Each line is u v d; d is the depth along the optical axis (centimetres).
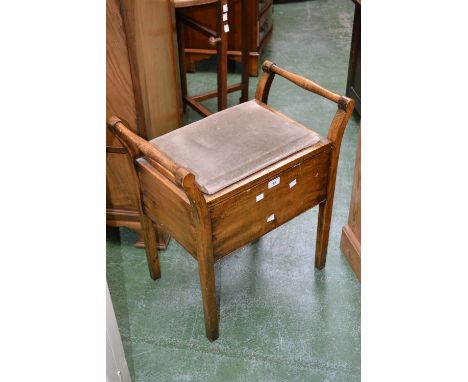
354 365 164
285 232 221
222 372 163
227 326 178
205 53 343
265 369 163
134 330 177
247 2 268
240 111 169
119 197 201
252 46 340
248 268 202
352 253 199
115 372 123
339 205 234
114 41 160
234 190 140
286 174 153
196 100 291
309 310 184
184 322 180
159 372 163
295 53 380
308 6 469
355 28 281
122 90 171
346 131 288
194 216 137
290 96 323
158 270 196
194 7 269
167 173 147
